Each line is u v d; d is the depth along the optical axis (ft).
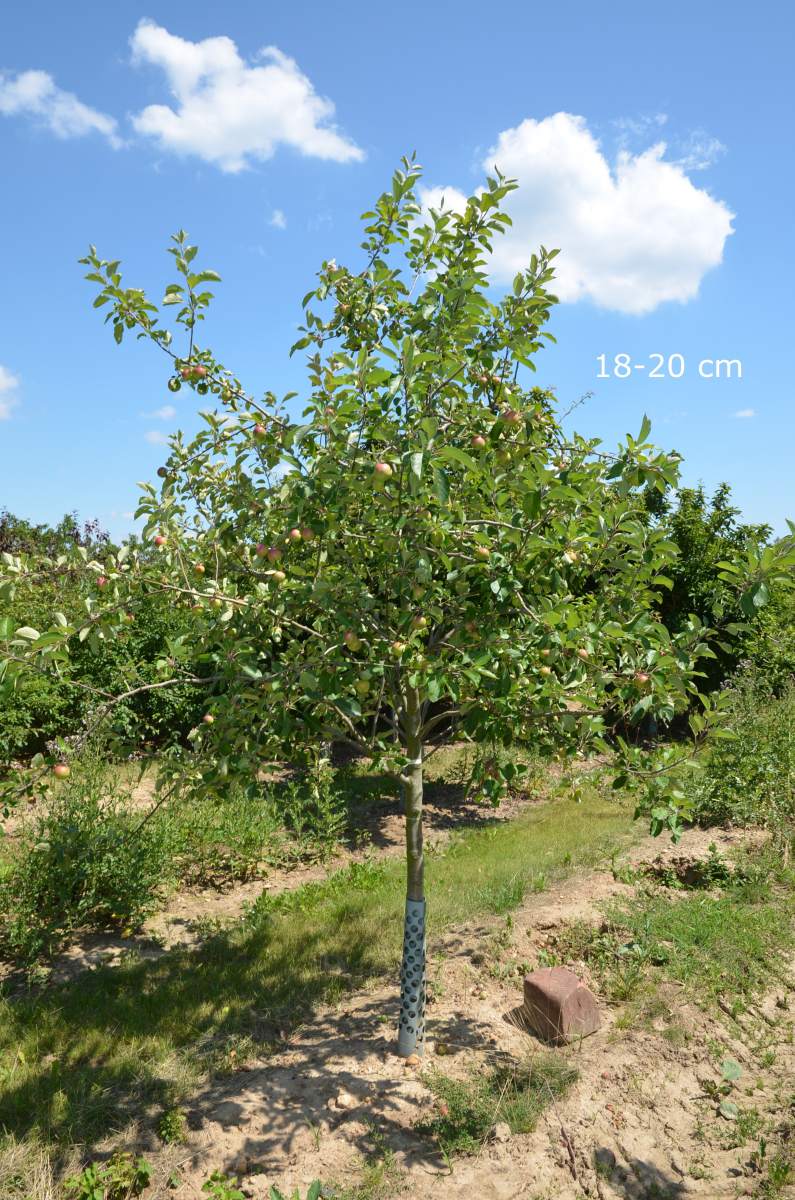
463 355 12.66
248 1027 15.53
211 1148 11.84
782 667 38.63
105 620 11.60
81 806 21.50
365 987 17.28
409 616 11.59
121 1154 11.66
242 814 26.48
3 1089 13.30
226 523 12.96
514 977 17.03
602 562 11.74
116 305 12.04
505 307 12.41
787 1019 15.80
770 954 17.90
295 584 11.85
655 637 11.91
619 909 19.61
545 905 20.48
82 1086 13.30
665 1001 15.71
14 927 18.66
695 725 12.22
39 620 26.37
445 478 9.61
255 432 12.39
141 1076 13.69
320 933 19.62
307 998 16.67
